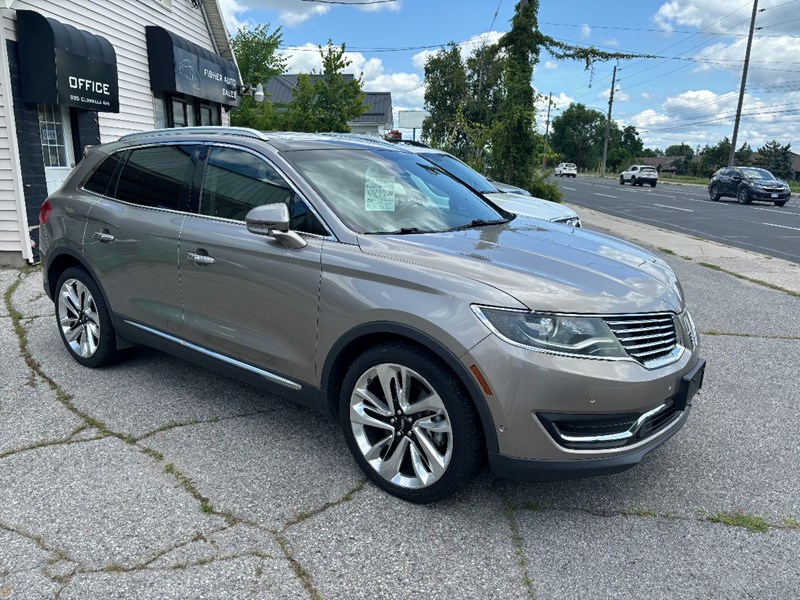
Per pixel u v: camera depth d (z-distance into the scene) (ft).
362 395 10.44
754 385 15.92
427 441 9.87
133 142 14.79
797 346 19.21
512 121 55.67
